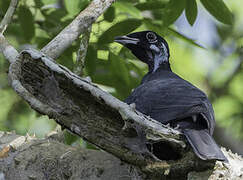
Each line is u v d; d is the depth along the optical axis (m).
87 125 8.70
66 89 8.52
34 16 14.25
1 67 14.36
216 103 18.44
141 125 8.25
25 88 8.75
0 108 14.44
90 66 13.11
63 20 14.26
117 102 8.29
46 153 9.99
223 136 18.52
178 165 8.76
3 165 10.01
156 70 13.14
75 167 9.78
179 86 9.84
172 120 9.22
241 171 9.04
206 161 8.69
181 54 17.62
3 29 10.31
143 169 8.91
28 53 8.45
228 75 18.50
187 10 12.73
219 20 12.70
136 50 13.26
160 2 13.68
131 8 12.79
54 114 8.66
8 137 10.42
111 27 13.04
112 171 9.62
